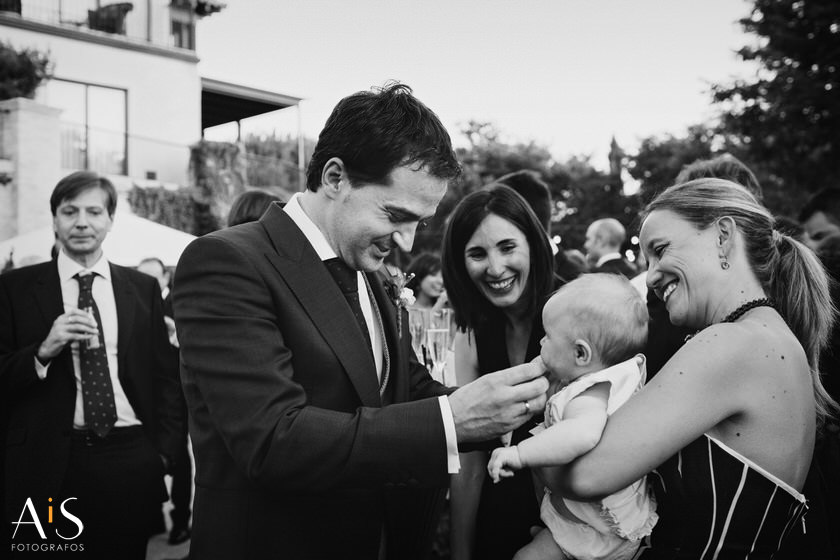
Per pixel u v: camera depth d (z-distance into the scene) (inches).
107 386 141.6
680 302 71.4
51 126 299.1
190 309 68.3
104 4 535.5
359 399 71.8
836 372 89.8
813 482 74.0
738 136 850.8
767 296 72.0
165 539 192.2
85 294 146.5
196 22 576.4
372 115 69.4
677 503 66.7
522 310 104.7
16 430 134.9
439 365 111.3
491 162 1493.6
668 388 65.0
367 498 74.2
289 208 76.8
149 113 538.6
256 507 69.0
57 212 148.3
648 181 1534.2
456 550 101.7
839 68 736.3
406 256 468.8
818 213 168.1
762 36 775.1
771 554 65.8
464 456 101.9
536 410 66.2
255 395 64.4
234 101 617.3
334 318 71.5
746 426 64.6
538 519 94.4
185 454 186.5
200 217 448.5
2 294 142.7
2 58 455.5
